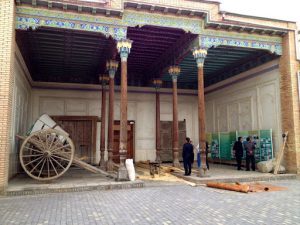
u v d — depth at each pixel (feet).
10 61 24.09
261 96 38.50
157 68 43.70
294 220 15.33
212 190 24.91
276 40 34.37
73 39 32.19
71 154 27.25
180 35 33.83
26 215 16.53
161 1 29.45
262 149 37.40
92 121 46.16
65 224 14.71
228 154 44.96
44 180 26.32
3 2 24.35
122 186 25.93
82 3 26.99
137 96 49.73
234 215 16.39
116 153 47.37
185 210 17.60
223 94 47.52
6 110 23.52
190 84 53.47
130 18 29.07
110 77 35.35
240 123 42.96
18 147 33.96
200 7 30.76
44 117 30.63
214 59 40.09
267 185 27.27
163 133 50.88
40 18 26.50
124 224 14.65
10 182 27.14
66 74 46.32
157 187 26.58
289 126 33.40
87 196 22.27
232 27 31.78
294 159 32.58
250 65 40.60
